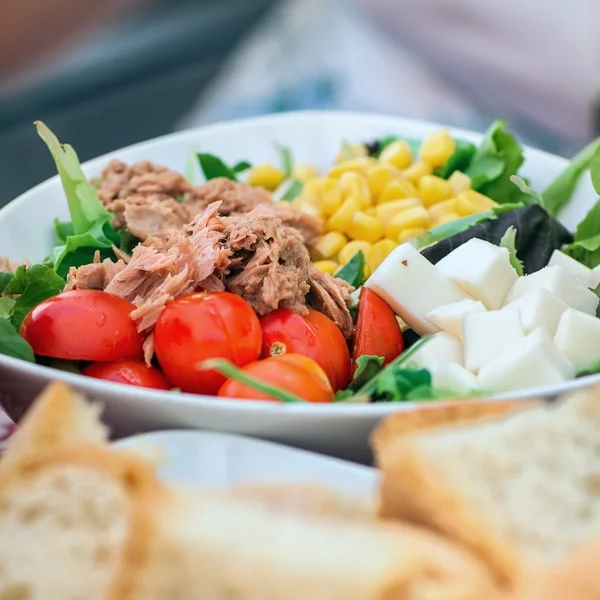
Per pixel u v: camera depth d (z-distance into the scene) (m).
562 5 0.65
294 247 0.38
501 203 0.46
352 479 0.30
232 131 0.50
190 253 0.37
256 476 0.30
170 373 0.35
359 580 0.26
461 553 0.27
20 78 0.68
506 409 0.30
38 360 0.36
